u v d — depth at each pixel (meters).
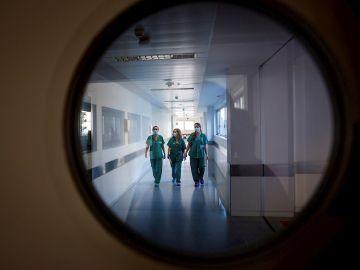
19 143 0.98
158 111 9.44
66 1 0.95
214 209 3.33
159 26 1.80
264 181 2.96
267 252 0.94
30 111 0.97
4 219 1.00
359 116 0.87
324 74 0.94
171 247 1.01
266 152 2.94
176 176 4.96
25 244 1.00
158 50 2.37
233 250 0.99
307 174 2.42
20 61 0.97
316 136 2.35
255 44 2.12
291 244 0.92
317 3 0.89
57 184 0.97
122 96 4.50
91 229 0.97
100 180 3.33
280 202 2.92
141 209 3.38
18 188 0.99
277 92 2.84
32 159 0.98
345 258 0.86
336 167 0.91
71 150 0.98
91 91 3.10
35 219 0.99
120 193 4.18
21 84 0.97
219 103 6.75
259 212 2.99
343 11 0.88
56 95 0.96
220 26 1.75
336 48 0.88
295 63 2.55
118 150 4.18
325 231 0.89
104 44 1.00
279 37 1.93
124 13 0.94
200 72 3.37
